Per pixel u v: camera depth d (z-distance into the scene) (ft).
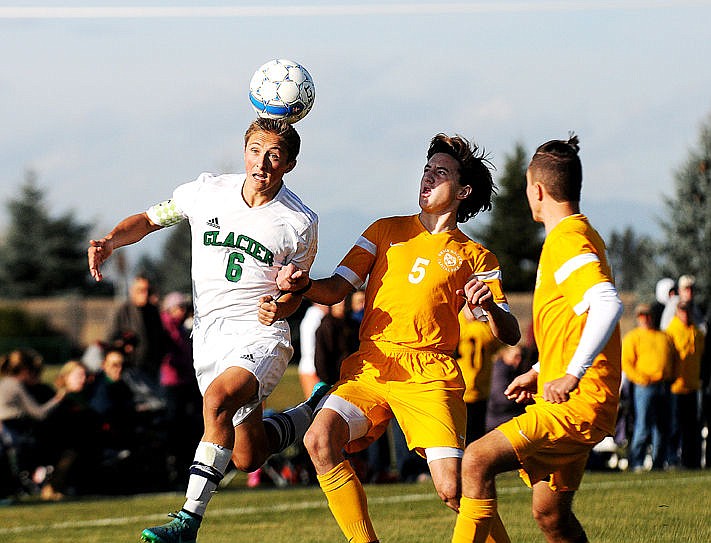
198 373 45.78
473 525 38.55
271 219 45.09
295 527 64.85
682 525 57.52
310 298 44.65
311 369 92.48
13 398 91.04
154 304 97.04
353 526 42.16
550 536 42.70
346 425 43.16
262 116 46.39
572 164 39.93
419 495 79.15
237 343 44.60
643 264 351.25
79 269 489.26
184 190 46.55
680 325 102.17
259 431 46.80
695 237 334.65
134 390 95.45
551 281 39.09
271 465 98.48
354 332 86.74
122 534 64.34
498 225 424.87
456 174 45.60
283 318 44.55
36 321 331.98
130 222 47.06
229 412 43.34
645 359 100.83
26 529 67.87
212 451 42.91
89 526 68.64
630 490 76.48
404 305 44.32
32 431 90.43
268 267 44.98
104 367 94.38
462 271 45.11
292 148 44.80
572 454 38.86
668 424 102.06
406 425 43.52
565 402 38.09
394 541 56.13
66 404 91.30
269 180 44.68
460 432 43.32
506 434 38.50
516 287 422.00
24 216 485.97
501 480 89.86
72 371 92.79
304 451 97.96
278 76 46.19
